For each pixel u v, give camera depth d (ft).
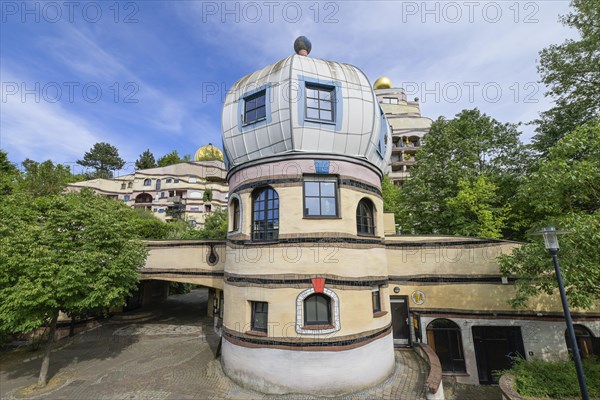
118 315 68.80
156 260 59.00
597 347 39.09
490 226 57.47
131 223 42.01
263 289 32.40
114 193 177.68
